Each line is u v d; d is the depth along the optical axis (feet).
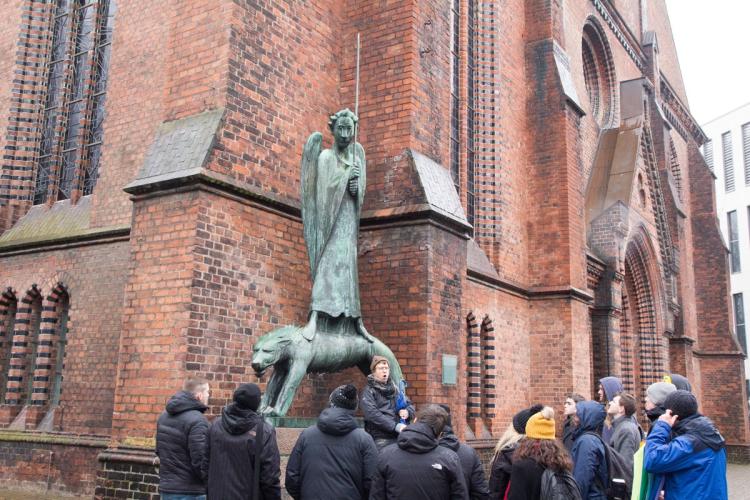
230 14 34.50
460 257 40.93
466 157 59.77
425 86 41.88
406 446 16.74
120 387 31.30
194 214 31.19
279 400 28.78
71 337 41.45
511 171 61.98
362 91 41.93
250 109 35.09
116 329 39.60
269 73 36.68
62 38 50.55
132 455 29.60
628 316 83.56
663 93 110.63
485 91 61.52
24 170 49.21
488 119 61.05
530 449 18.60
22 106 49.75
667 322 90.94
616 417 26.08
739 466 103.60
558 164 63.36
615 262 71.10
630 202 75.77
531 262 62.95
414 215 38.27
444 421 17.15
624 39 93.91
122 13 43.91
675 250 101.14
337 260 31.68
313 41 40.55
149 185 32.35
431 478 16.39
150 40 42.19
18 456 40.81
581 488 21.29
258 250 34.40
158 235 32.01
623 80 92.53
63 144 48.55
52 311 43.47
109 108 43.34
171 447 21.07
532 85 66.03
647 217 83.76
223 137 33.12
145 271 31.96
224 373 31.60
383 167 40.34
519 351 59.62
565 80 65.46
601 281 71.31
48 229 45.37
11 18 51.34
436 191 39.70
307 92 39.58
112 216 41.68
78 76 49.14
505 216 60.13
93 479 37.58
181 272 30.83
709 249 117.70
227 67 33.96
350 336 32.19
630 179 75.51
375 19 42.42
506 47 63.41
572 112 65.36
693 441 17.67
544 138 64.54
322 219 31.40
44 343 43.04
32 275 44.68
